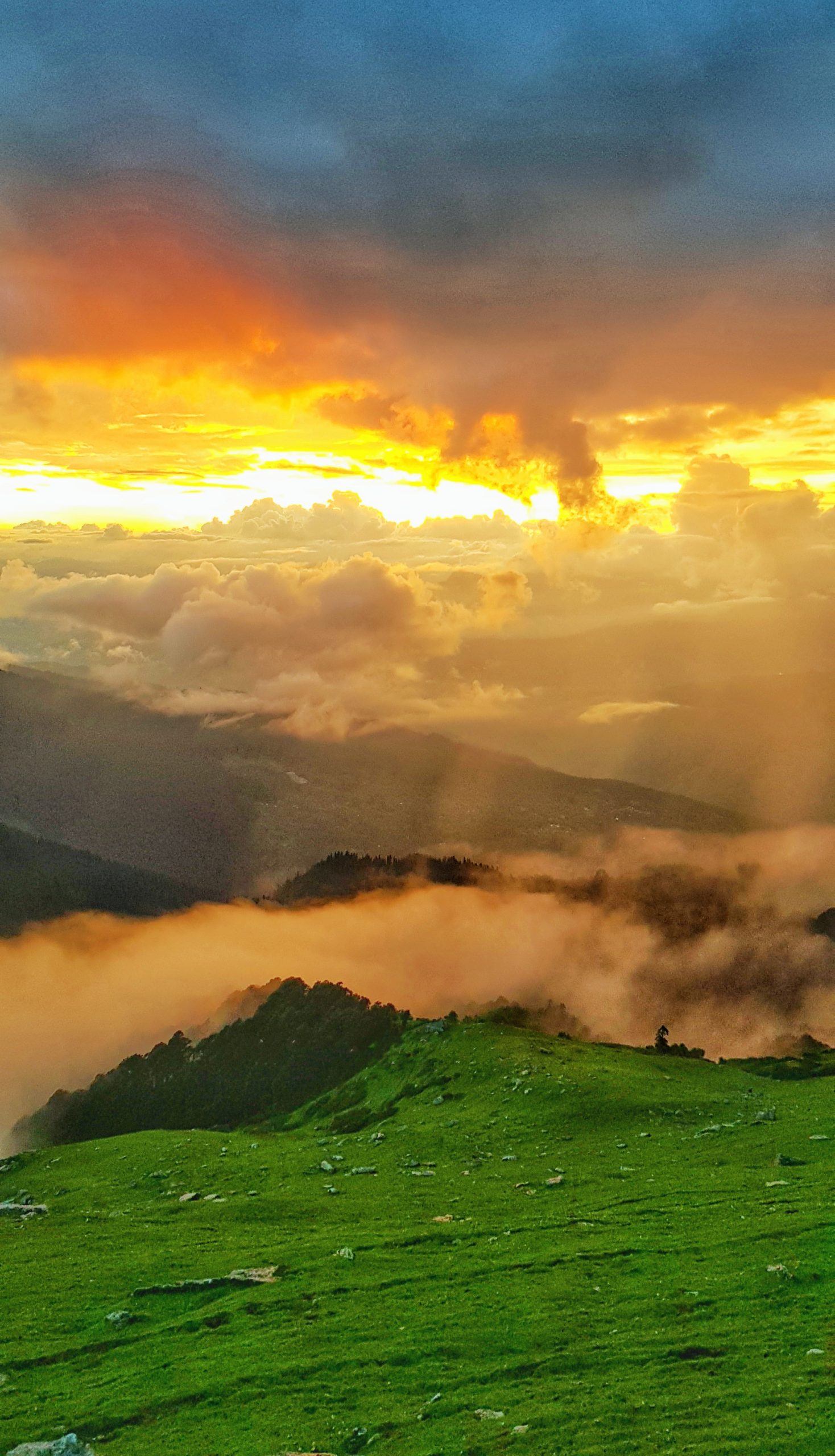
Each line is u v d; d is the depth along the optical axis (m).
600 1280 66.00
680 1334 56.06
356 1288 69.69
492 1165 103.94
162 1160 121.06
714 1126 108.06
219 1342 63.25
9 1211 100.75
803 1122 105.62
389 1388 54.81
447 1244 78.88
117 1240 88.00
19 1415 56.94
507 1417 49.47
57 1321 70.50
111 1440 53.12
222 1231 88.81
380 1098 152.50
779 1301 58.44
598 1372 53.16
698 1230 73.62
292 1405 53.88
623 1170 95.38
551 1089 127.62
